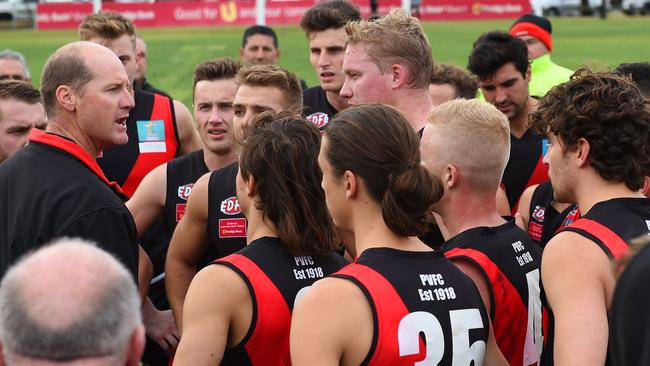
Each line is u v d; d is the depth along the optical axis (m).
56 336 1.49
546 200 4.23
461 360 2.41
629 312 1.65
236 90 4.34
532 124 2.87
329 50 5.29
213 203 3.73
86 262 1.57
